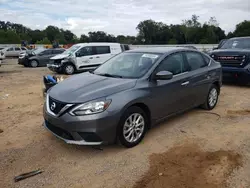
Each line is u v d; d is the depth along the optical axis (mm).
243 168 3277
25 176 3145
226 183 2963
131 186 2936
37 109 6086
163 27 74750
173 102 4555
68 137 3557
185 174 3150
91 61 14266
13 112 5848
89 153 3730
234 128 4672
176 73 4645
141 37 75438
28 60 18641
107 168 3322
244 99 6852
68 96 3627
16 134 4477
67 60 13688
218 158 3525
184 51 5039
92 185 2969
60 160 3547
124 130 3723
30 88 9078
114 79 4141
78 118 3410
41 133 4504
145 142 4082
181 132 4500
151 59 4484
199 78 5133
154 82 4164
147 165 3381
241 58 8234
